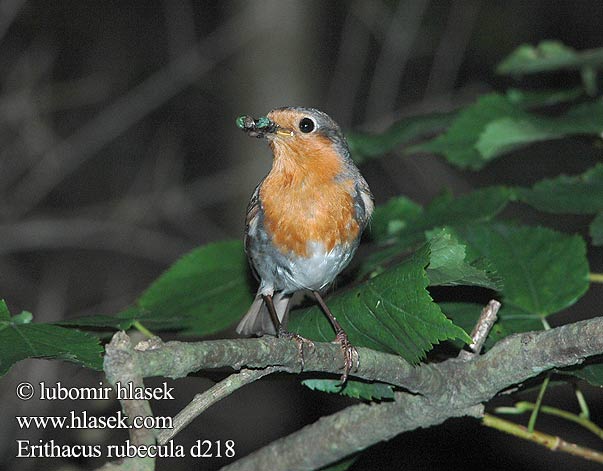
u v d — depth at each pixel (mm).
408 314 5902
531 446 14719
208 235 20141
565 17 20344
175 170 20594
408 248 7719
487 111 9117
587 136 8680
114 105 20688
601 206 7840
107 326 6477
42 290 18062
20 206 19484
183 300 8086
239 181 19844
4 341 5609
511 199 8055
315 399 16172
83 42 20766
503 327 7012
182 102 21219
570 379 7133
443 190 8578
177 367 4961
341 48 20516
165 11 20984
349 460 7859
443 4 20219
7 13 18906
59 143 20078
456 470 14719
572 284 7098
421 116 9703
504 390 6629
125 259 19375
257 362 5438
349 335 6523
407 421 6789
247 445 15875
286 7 19438
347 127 20016
